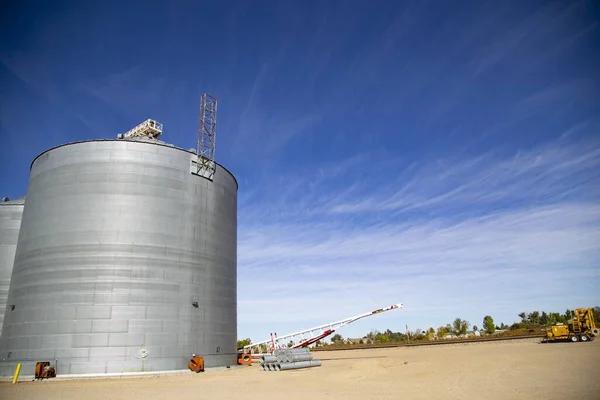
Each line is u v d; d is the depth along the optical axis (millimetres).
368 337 165750
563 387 20000
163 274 38312
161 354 36219
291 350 40031
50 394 24062
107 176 39250
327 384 26250
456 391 20688
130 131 49312
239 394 22547
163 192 40500
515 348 48906
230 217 47438
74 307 35500
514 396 18375
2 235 46281
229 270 45375
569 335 56125
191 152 44062
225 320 42906
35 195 40938
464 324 139625
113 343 34906
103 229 37719
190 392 23859
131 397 22297
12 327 37188
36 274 37469
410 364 35812
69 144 40531
